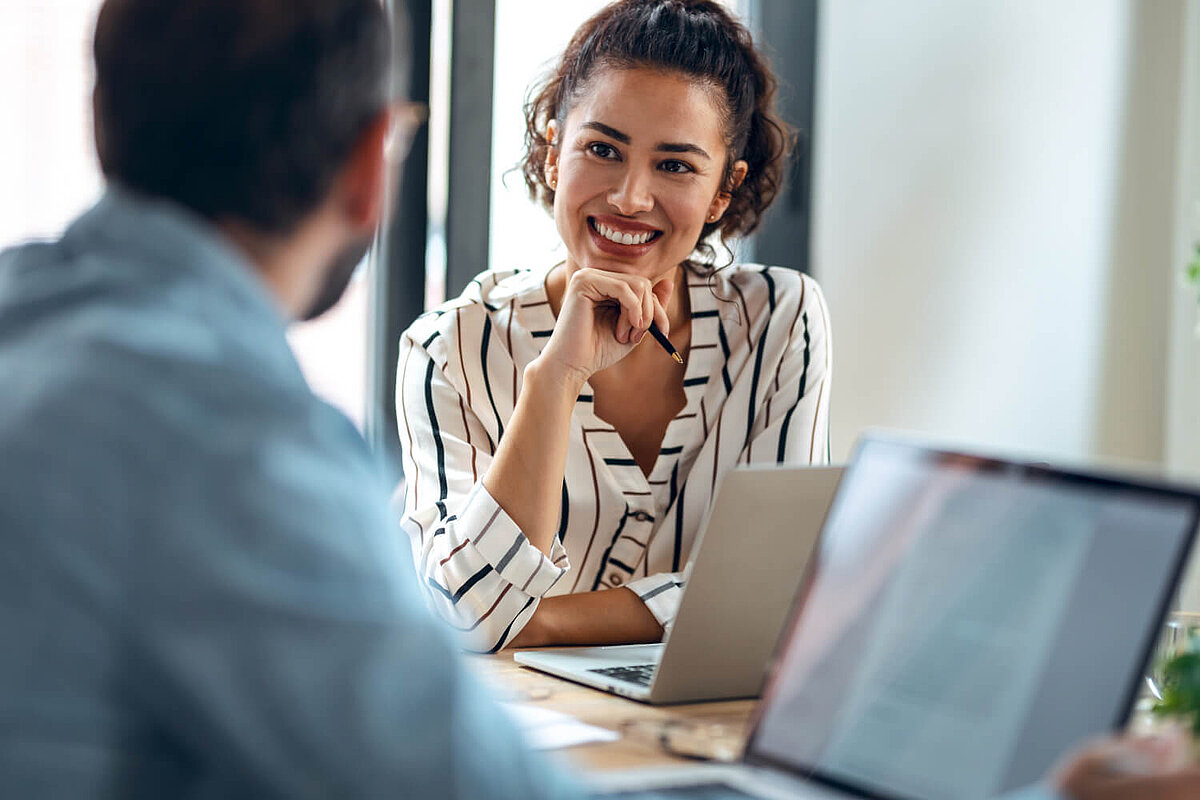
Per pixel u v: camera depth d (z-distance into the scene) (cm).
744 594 117
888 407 307
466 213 265
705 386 184
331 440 64
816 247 300
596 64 168
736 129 174
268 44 67
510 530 146
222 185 68
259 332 65
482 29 264
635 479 177
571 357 154
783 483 113
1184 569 76
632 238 170
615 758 98
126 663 58
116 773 58
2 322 64
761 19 296
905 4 305
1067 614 80
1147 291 327
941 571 88
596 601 152
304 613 57
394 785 57
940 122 310
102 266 65
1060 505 83
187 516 57
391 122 73
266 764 57
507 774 61
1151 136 325
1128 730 76
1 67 228
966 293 313
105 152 69
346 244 74
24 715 56
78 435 58
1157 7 324
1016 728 80
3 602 56
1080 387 325
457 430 174
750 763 93
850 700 89
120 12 68
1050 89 319
